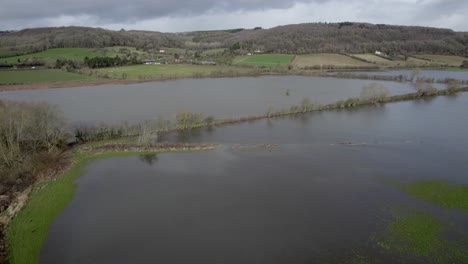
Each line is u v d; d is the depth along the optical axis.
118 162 49.19
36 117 50.31
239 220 33.31
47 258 28.12
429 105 92.88
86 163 48.66
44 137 50.94
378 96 95.69
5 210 35.25
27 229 32.06
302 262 27.06
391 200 36.44
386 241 29.25
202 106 87.94
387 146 55.62
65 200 37.72
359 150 53.50
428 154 51.25
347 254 27.78
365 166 46.38
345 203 36.06
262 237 30.47
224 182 41.94
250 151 53.22
